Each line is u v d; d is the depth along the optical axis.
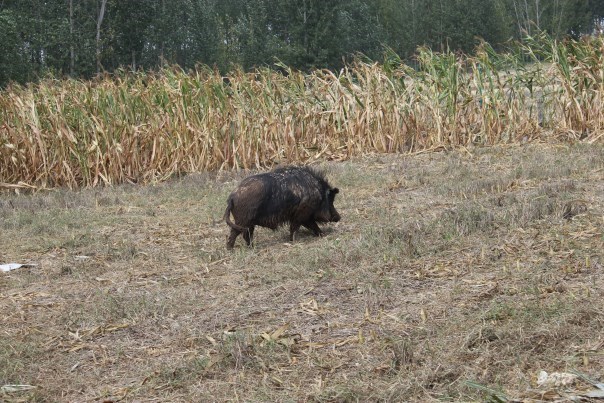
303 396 8.41
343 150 26.52
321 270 12.79
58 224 18.02
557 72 26.80
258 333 10.35
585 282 10.93
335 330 10.28
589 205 15.17
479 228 14.17
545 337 9.12
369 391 8.33
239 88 27.16
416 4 87.06
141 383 9.10
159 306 11.71
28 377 9.48
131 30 68.19
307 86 28.33
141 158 25.69
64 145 24.45
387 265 12.67
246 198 14.73
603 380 7.97
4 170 24.98
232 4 93.00
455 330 9.70
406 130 26.97
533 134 26.03
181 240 16.14
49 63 63.94
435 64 27.41
